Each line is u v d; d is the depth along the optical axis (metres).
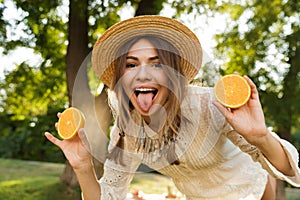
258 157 2.21
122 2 7.29
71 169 7.96
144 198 3.96
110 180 2.45
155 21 2.02
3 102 9.67
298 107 7.34
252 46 8.08
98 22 7.59
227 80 1.93
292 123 7.67
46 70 8.78
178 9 7.68
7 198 7.44
